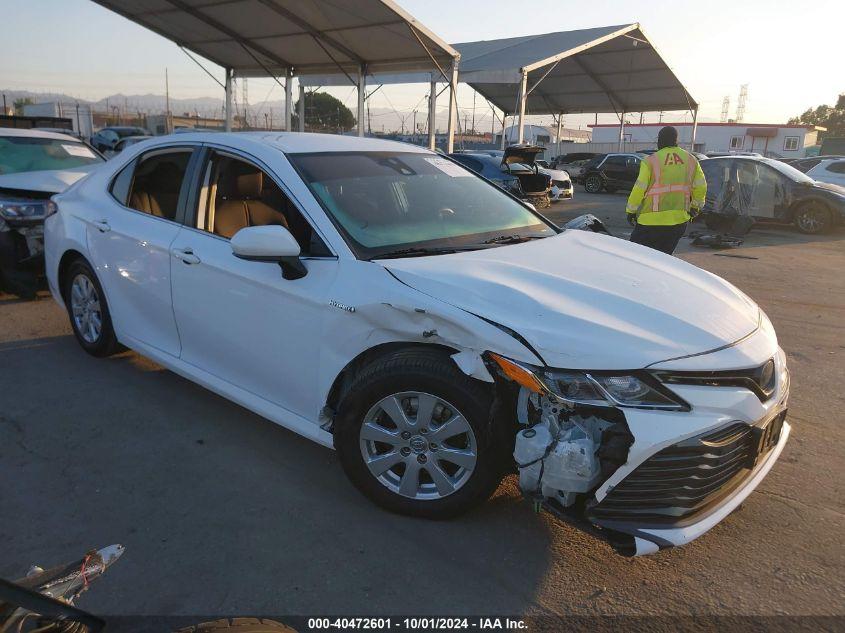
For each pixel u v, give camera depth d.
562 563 2.75
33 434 3.85
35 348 5.31
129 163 4.57
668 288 3.03
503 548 2.84
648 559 2.78
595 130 58.88
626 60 30.11
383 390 2.89
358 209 3.44
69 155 8.14
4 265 6.51
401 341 2.88
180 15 19.45
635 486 2.44
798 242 12.40
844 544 2.89
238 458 3.61
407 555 2.79
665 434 2.39
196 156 4.03
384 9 16.56
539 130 54.78
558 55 24.70
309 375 3.22
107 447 3.71
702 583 2.63
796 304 7.31
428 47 18.84
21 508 3.11
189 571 2.69
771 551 2.83
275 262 3.21
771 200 13.80
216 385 3.78
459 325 2.67
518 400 2.67
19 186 6.57
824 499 3.25
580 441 2.46
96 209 4.63
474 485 2.82
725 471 2.57
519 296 2.75
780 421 2.84
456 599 2.54
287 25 19.38
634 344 2.50
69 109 41.91
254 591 2.58
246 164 3.90
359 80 21.44
